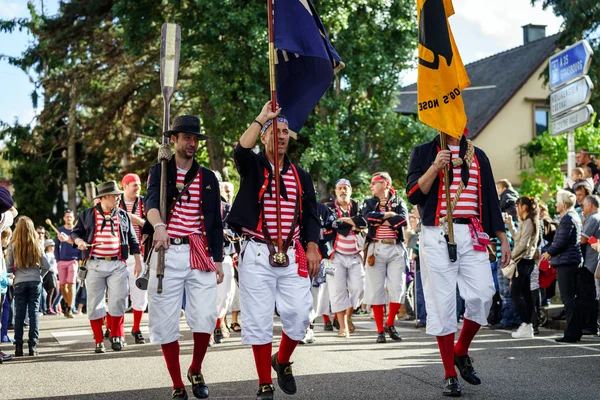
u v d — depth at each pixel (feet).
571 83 45.44
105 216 32.12
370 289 33.22
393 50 84.38
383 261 33.45
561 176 97.19
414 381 22.89
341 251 35.19
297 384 22.63
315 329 39.86
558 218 40.60
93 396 21.63
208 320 19.89
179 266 19.66
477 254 21.24
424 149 21.91
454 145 21.72
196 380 19.95
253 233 19.43
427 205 21.38
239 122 80.79
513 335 34.60
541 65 111.65
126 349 32.65
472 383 21.50
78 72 106.52
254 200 19.31
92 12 102.27
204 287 19.92
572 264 32.42
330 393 21.16
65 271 55.31
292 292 19.40
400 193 84.53
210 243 20.16
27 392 22.53
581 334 32.50
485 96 116.47
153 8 85.15
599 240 32.04
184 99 103.24
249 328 18.98
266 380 18.92
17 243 31.37
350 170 83.51
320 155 77.97
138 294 35.37
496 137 110.63
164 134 20.08
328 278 35.19
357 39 81.71
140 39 86.48
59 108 113.80
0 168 142.92
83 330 42.78
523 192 99.96
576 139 95.09
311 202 19.95
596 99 79.87
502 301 39.22
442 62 21.89
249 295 19.12
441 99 21.71
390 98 86.33
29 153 120.57
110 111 104.47
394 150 84.69
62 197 126.93
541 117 112.47
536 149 103.86
